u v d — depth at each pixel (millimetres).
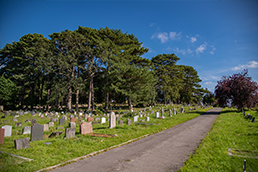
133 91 39750
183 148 8711
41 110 40344
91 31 38000
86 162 6902
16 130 14516
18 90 43625
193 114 28375
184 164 6523
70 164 6691
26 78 42906
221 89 32750
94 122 19234
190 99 69062
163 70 58531
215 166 6129
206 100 81250
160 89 57812
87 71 39969
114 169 6191
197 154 7449
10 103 41406
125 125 15539
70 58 35781
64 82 36531
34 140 10250
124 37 40562
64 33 35781
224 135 10820
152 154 7836
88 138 10500
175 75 65938
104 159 7234
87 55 39594
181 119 20859
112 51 37125
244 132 11789
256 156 7113
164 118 21734
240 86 30562
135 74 38344
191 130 13789
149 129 13727
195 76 80312
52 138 10969
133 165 6543
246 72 31375
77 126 17156
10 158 7000
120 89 38531
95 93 61875
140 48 46562
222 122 17375
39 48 35156
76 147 8695
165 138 11008
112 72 36875
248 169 5859
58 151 8055
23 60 44031
